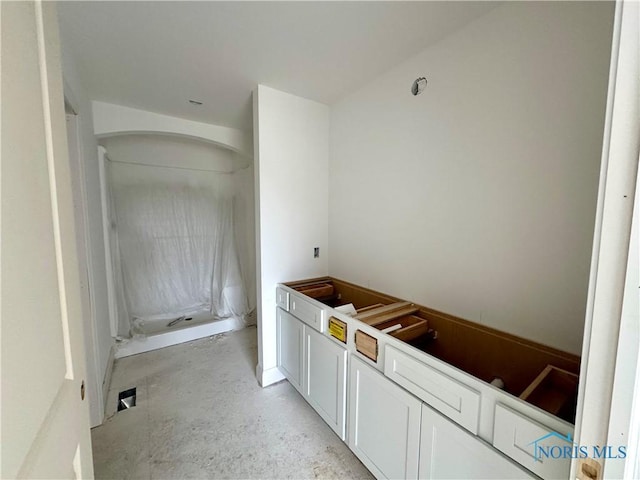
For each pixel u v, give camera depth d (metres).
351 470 1.44
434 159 1.52
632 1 0.37
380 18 1.29
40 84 0.52
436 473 1.01
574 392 0.95
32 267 0.44
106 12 1.23
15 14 0.42
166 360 2.60
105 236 2.63
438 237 1.52
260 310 2.17
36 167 0.48
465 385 0.91
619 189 0.40
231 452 1.55
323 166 2.35
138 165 3.14
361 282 2.10
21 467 0.36
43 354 0.47
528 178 1.14
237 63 1.67
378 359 1.26
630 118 0.38
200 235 3.52
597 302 0.43
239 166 3.58
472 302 1.38
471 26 1.31
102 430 1.72
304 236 2.30
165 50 1.53
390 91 1.76
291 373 2.02
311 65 1.69
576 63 0.99
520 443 0.77
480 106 1.29
